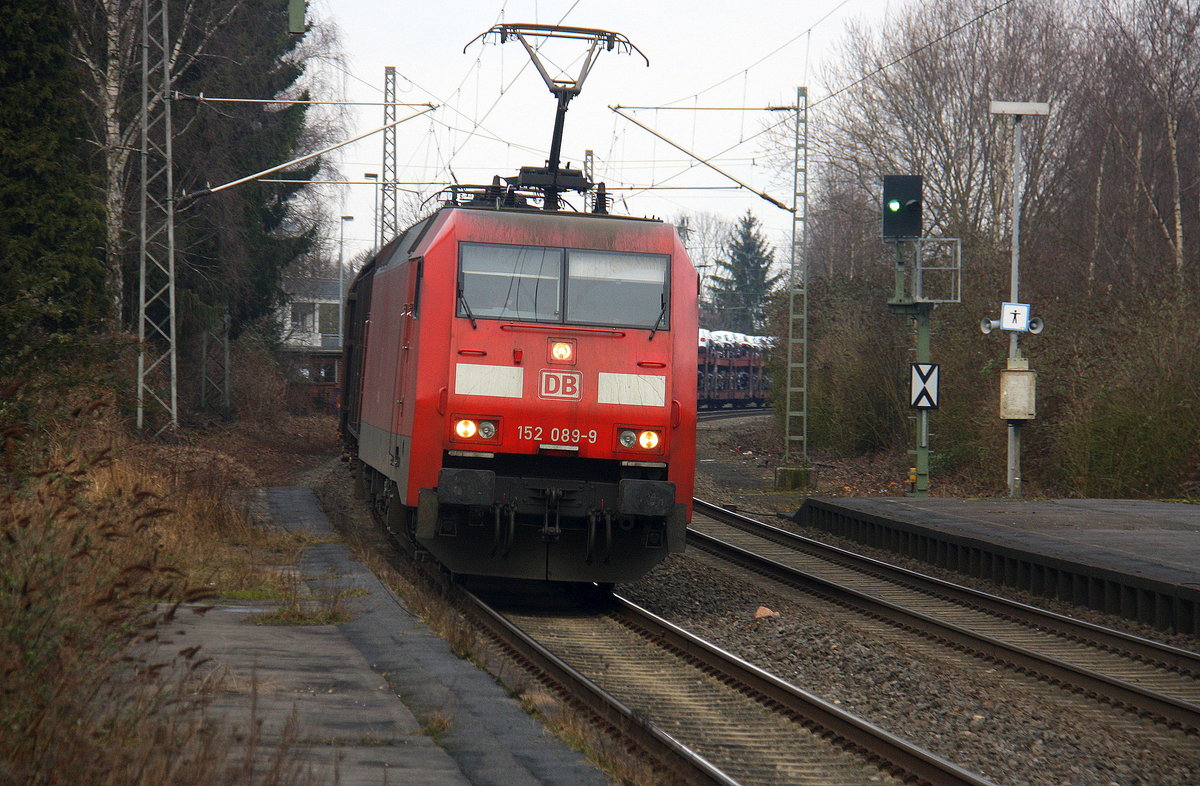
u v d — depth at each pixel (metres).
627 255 32.53
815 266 167.50
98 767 13.07
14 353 33.19
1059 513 51.53
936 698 24.80
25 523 16.50
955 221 95.25
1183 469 59.12
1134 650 29.72
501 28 42.28
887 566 41.97
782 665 27.86
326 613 27.20
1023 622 33.72
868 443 89.62
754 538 51.81
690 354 32.44
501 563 32.66
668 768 18.09
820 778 18.98
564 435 31.33
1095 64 101.00
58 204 66.19
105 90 79.94
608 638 29.91
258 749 16.09
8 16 64.75
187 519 38.66
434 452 31.14
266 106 102.06
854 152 105.94
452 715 18.94
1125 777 20.28
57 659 14.62
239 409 113.50
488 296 31.62
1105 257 91.06
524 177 41.78
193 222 91.69
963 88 101.06
